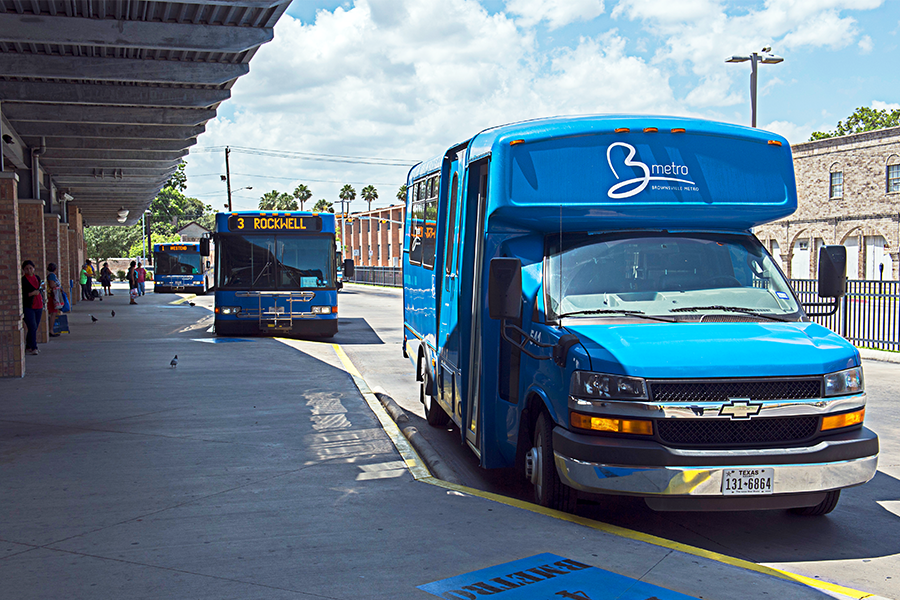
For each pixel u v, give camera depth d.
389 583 4.32
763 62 24.34
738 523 6.00
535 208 6.20
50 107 18.69
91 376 12.64
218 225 19.08
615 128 6.29
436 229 8.73
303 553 4.81
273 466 7.07
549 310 6.03
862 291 18.11
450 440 9.06
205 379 12.34
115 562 4.66
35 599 4.11
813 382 5.20
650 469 5.00
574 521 5.46
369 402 10.42
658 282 6.12
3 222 12.52
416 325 10.48
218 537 5.12
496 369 6.76
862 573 4.98
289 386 11.67
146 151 24.64
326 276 19.36
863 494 6.80
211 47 13.30
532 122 6.54
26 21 12.34
